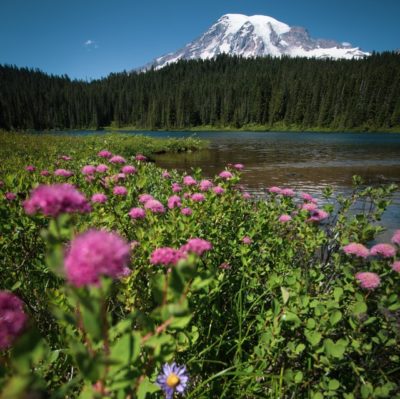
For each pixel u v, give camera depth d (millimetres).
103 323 1204
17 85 166250
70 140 23109
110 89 162375
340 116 98375
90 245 964
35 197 1194
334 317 2150
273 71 184125
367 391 1914
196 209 4145
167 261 1782
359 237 3416
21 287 2764
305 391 2295
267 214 5148
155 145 29906
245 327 2912
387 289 2330
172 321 1309
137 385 1529
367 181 15055
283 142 47469
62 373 2172
